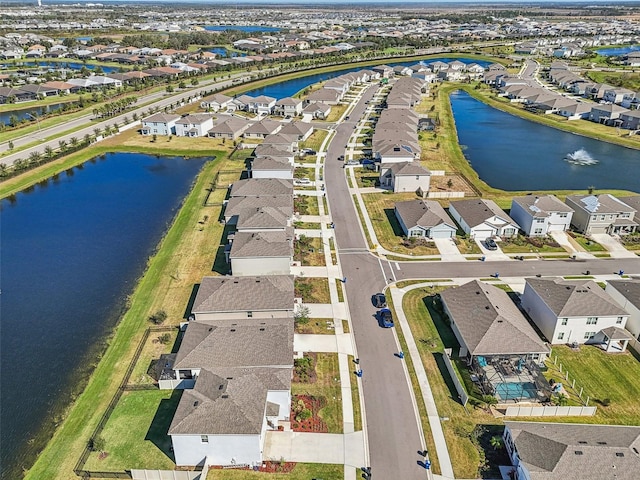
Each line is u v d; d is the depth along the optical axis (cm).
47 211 9362
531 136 14312
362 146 12631
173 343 5606
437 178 10644
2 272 7250
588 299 5634
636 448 3822
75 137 13362
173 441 4044
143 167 11675
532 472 3709
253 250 6725
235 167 11169
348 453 4266
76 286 6888
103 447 4356
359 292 6569
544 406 4672
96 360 5500
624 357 5447
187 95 18012
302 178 10419
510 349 5109
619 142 13475
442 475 4069
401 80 19462
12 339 5853
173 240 7975
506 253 7575
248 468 4128
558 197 9519
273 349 4953
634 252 7556
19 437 4588
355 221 8612
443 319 6038
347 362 5334
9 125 14512
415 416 4656
